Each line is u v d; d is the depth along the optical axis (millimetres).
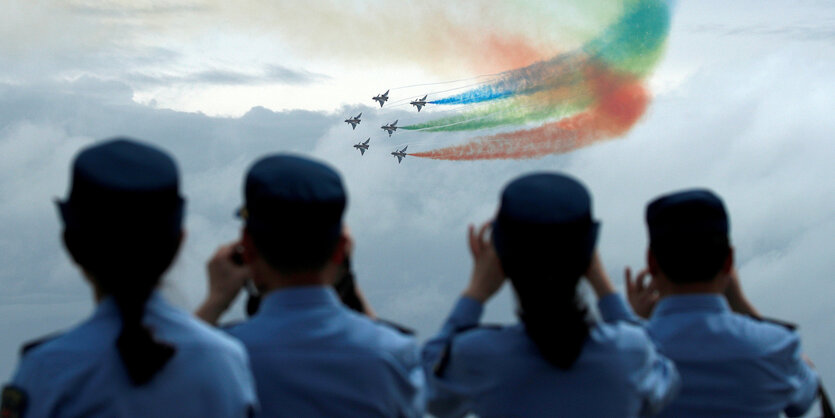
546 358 4105
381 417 4055
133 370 3248
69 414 3359
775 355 4938
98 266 3355
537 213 4008
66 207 3381
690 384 4957
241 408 3510
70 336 3504
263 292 4383
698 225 4723
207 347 3516
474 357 4352
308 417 3967
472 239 4777
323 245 3938
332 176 3971
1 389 3494
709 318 5000
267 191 3797
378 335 4164
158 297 3578
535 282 4090
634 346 4398
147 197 3301
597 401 4258
